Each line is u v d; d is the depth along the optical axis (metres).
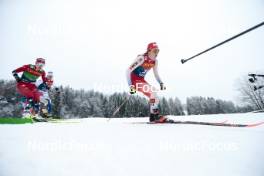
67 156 1.16
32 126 3.08
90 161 1.06
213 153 1.19
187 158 1.10
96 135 1.98
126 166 0.97
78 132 2.24
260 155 1.12
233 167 0.93
